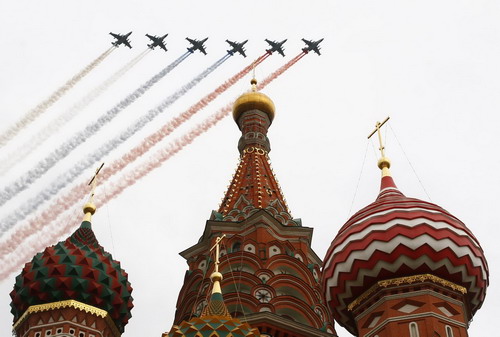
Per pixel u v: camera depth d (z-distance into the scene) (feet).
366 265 215.10
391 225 216.33
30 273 237.25
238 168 292.61
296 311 239.30
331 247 224.74
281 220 268.21
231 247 256.11
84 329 230.89
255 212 262.26
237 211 269.23
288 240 261.03
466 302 217.36
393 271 213.46
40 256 241.35
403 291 211.20
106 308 237.66
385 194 233.14
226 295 238.48
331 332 241.35
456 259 214.07
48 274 235.81
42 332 228.84
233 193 279.90
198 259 258.98
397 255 212.84
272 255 252.83
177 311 254.27
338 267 219.41
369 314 213.46
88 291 235.81
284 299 239.50
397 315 207.62
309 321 239.30
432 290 210.79
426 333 202.80
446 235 215.10
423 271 212.84
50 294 234.17
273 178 288.71
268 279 244.22
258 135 306.35
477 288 217.77
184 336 195.21
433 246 213.25
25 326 232.94
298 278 247.50
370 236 216.54
